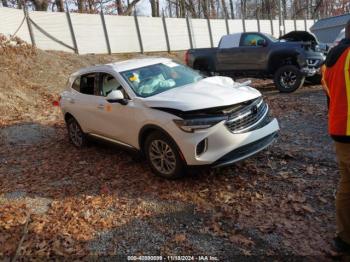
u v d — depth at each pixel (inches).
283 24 1309.1
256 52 470.0
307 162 210.5
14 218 174.7
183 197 181.2
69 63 664.4
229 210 165.0
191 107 181.6
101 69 247.8
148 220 163.2
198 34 1050.1
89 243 149.5
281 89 451.5
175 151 189.3
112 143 243.3
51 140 319.3
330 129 122.4
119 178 213.9
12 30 659.4
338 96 118.3
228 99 186.1
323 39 633.6
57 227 163.5
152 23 932.6
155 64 243.4
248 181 192.1
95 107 245.8
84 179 218.8
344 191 126.6
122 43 870.4
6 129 349.1
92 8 1214.9
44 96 490.0
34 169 247.1
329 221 148.9
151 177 208.8
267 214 158.9
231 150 182.2
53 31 746.2
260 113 199.3
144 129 203.3
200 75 250.8
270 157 222.1
